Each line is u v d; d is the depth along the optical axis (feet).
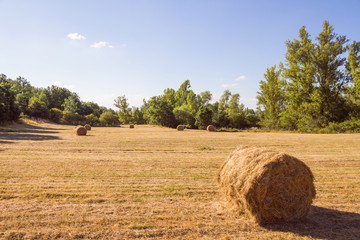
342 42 137.90
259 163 18.81
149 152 53.31
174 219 18.49
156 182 28.84
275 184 18.04
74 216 18.66
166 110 212.84
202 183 28.63
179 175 32.35
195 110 215.10
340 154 50.85
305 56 144.05
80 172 33.24
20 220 17.75
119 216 18.86
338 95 142.10
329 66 139.44
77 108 344.90
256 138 89.97
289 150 57.41
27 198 22.68
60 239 15.16
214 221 18.34
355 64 133.18
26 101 237.04
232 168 20.94
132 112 352.69
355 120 125.70
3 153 47.34
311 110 144.25
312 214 19.99
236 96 258.37
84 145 64.69
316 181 29.86
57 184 27.27
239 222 18.28
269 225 17.88
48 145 62.69
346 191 26.07
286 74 150.51
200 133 122.21
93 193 24.38
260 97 181.88
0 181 27.96
